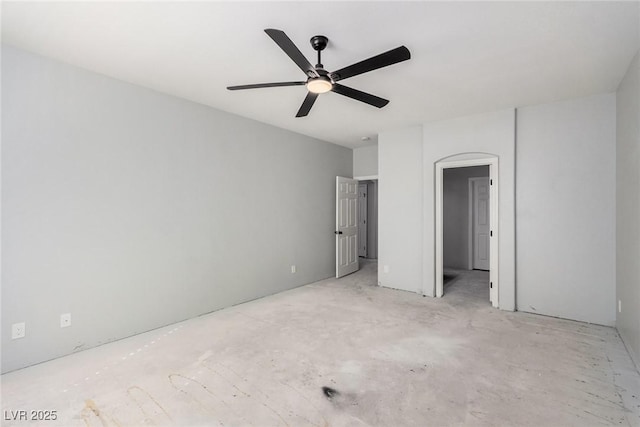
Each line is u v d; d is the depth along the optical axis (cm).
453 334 294
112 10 182
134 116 292
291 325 318
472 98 326
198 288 347
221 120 370
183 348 265
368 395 198
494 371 226
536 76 272
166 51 231
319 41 207
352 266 584
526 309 357
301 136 485
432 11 182
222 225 372
